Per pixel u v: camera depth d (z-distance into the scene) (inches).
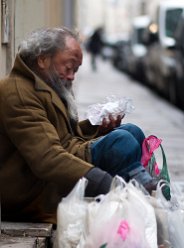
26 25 345.4
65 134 237.1
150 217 200.7
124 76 1738.4
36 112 226.4
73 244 203.2
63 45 233.3
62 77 235.9
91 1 3858.3
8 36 295.4
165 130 712.4
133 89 1280.8
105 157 226.4
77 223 203.9
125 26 3240.7
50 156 220.2
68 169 218.5
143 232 194.1
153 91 1214.9
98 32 1905.8
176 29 962.1
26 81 231.9
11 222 240.5
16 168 235.0
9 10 299.1
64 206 205.9
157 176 237.1
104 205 197.5
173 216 215.8
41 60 234.7
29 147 222.7
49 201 242.2
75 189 207.5
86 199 208.8
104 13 3710.6
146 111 889.5
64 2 1107.9
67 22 1184.2
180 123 780.6
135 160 225.0
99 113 249.6
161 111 900.0
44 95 230.8
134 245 190.4
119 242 190.2
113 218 194.1
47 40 233.0
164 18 1050.1
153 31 1073.5
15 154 235.0
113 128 250.7
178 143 625.0
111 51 2508.6
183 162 519.2
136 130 245.1
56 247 211.2
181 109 932.6
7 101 227.8
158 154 490.3
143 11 2321.6
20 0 329.7
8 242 223.3
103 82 1478.8
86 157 230.5
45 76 235.3
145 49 1295.5
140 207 198.4
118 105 249.6
